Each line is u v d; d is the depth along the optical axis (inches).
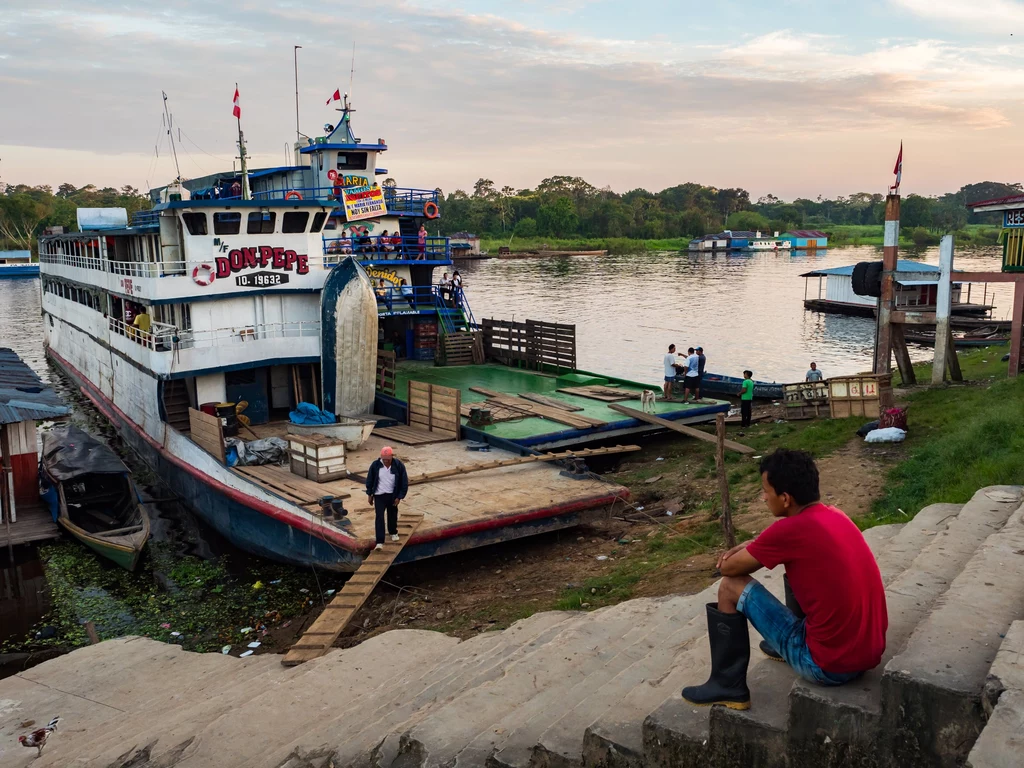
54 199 6501.0
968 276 877.2
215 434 751.7
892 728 167.2
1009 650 167.0
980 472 479.2
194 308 882.1
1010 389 754.2
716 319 2187.5
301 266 928.3
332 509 598.2
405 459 754.2
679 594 398.9
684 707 198.4
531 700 255.3
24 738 358.9
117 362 1101.1
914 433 705.6
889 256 904.3
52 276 1584.6
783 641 185.5
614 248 6791.3
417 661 386.3
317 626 474.6
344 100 1255.5
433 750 231.3
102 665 452.1
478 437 811.4
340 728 292.0
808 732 176.7
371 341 885.8
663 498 702.5
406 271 1307.8
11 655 543.8
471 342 1242.0
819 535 174.7
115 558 676.1
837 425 777.6
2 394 800.3
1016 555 240.4
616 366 1547.7
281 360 896.3
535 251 6259.8
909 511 491.8
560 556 603.8
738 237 6466.5
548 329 1147.3
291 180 1317.7
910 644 180.9
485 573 587.2
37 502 802.2
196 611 594.2
